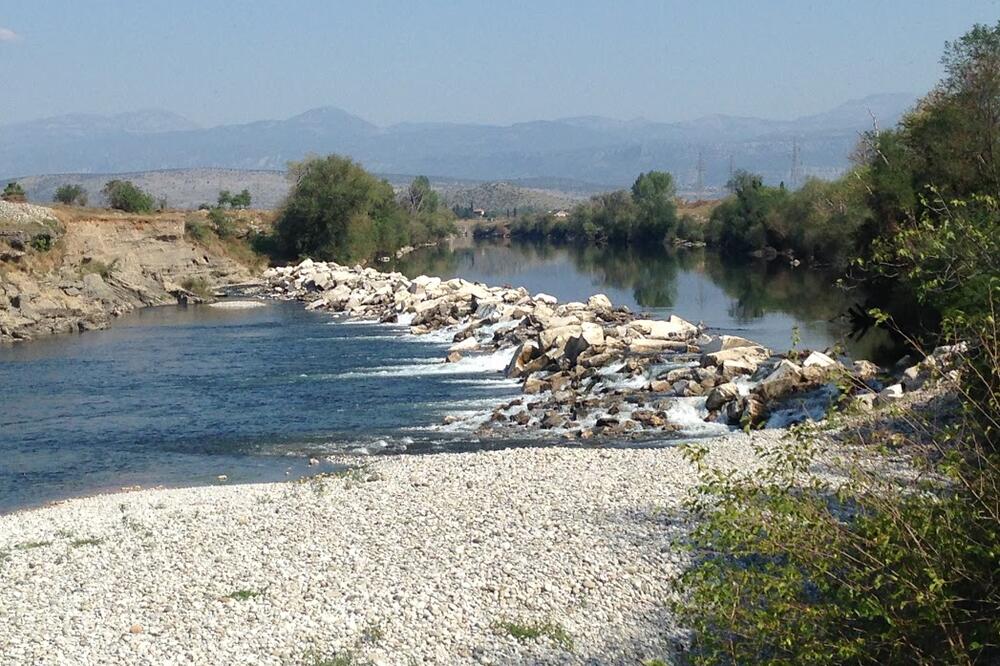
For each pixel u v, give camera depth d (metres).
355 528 23.77
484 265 136.75
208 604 19.56
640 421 38.75
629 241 187.62
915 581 12.41
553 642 17.16
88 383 51.44
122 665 17.08
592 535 22.02
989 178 52.50
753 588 13.73
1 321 68.56
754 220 140.00
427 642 17.39
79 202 119.88
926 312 47.38
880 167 62.53
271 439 38.72
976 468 13.03
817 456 23.30
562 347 50.12
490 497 25.56
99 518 26.97
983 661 12.62
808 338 59.44
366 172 130.62
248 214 136.50
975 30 59.66
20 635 18.59
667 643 16.91
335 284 99.25
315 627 18.25
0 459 36.75
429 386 48.44
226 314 83.88
